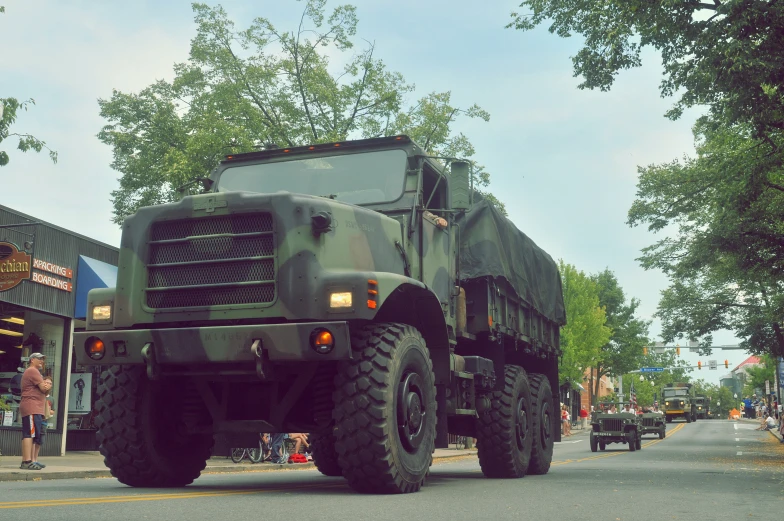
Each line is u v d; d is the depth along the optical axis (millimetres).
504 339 11031
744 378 172125
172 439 7629
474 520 5000
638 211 29859
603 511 5859
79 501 5719
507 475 10742
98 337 7031
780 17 16078
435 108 31422
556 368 13781
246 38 30531
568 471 13383
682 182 29203
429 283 8695
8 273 17156
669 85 18688
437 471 13617
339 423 6699
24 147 14836
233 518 4754
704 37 16891
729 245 28672
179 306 6973
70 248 20172
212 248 6941
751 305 40469
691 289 41812
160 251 7117
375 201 8492
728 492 8273
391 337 6934
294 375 7258
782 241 27578
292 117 30203
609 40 19000
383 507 5691
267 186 8922
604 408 32406
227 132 27484
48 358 19609
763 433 50062
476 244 10117
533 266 12383
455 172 8406
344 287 6637
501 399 10609
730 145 25734
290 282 6668
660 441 39000
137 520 4539
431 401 7445
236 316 6777
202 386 7375
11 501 5688
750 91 17234
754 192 23672
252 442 7875
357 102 31375
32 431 13102
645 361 104438
